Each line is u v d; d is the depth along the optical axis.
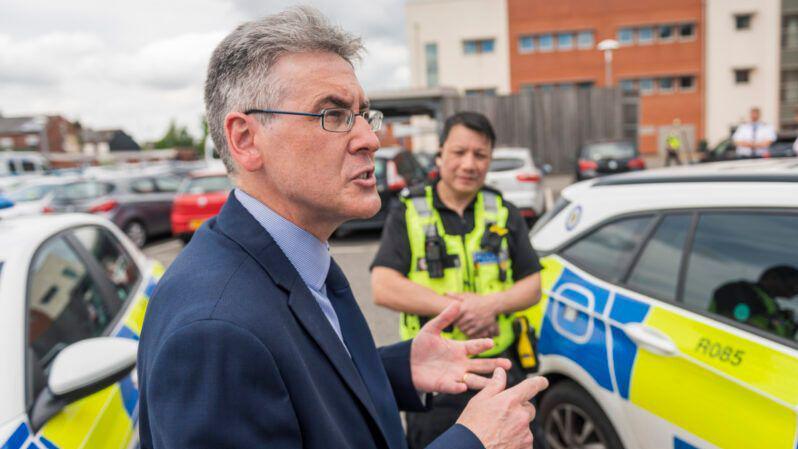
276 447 0.73
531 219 8.41
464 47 33.81
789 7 30.53
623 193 2.22
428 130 15.88
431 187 1.96
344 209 0.90
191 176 8.88
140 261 2.98
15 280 1.73
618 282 2.07
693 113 32.41
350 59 0.94
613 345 1.97
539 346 2.32
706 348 1.69
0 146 56.69
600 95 16.59
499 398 0.97
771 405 1.49
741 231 1.79
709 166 2.28
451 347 1.28
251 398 0.72
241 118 0.88
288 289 0.85
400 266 1.86
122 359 1.52
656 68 32.41
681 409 1.71
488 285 1.84
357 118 0.92
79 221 2.53
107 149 71.69
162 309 0.79
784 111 31.52
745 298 1.70
